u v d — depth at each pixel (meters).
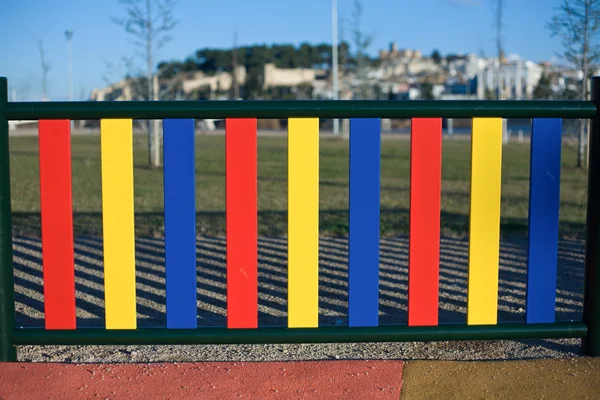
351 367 3.30
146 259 6.12
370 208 3.37
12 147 28.02
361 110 3.31
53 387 3.07
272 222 8.40
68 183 3.37
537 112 3.37
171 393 3.00
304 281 3.40
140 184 13.71
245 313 3.41
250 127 3.32
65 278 3.41
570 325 3.48
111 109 3.31
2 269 3.37
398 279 5.37
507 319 4.19
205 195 11.75
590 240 3.46
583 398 2.95
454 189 13.07
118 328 3.42
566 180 14.11
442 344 3.78
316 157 3.34
